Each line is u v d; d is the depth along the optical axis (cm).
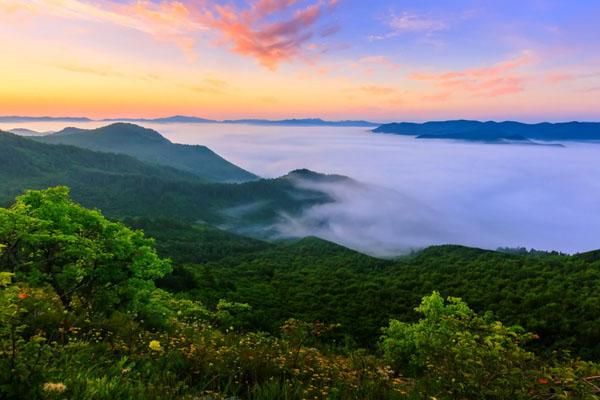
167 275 3778
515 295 5622
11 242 909
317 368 471
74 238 991
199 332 767
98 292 1004
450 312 1223
